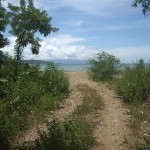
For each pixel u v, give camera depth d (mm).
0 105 10227
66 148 6715
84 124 8875
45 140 6930
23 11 16391
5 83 12172
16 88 11812
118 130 8820
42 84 13484
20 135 8414
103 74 20109
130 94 12430
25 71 14438
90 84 18281
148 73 13648
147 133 8336
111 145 7707
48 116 10289
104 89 16000
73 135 7148
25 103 11031
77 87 16344
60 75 14789
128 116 10227
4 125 8219
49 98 12086
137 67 14766
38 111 10508
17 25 16438
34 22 16547
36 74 14258
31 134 8570
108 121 9758
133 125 9109
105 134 8516
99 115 10453
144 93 12297
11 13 16391
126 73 15016
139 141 7773
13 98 10945
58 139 6848
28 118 9727
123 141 7855
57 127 7379
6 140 7637
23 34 16422
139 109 10859
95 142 7848
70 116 9930
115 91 14805
